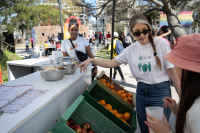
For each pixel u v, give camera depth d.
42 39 27.03
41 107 1.05
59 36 15.68
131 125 1.65
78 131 1.30
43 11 31.25
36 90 1.25
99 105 1.66
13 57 8.12
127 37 5.99
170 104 1.24
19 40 34.47
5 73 6.21
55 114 1.38
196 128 0.69
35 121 1.08
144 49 1.54
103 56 11.38
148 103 1.58
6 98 1.02
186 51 0.72
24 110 0.97
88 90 1.77
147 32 1.42
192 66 0.70
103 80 2.39
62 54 2.78
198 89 0.72
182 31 5.77
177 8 6.03
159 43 1.50
